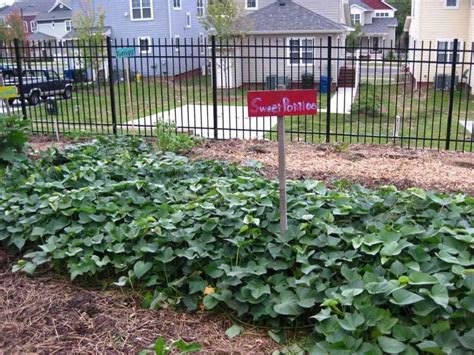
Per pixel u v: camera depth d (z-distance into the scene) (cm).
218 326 326
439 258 324
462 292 303
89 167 554
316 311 322
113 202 446
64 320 325
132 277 362
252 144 884
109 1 2892
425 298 289
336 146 844
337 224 404
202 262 365
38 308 338
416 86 2194
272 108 363
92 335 310
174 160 604
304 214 394
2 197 462
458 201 425
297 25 2184
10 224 428
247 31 2175
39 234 405
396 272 317
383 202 427
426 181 642
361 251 346
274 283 337
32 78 1727
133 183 482
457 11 2192
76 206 432
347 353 269
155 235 383
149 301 346
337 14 2405
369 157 785
